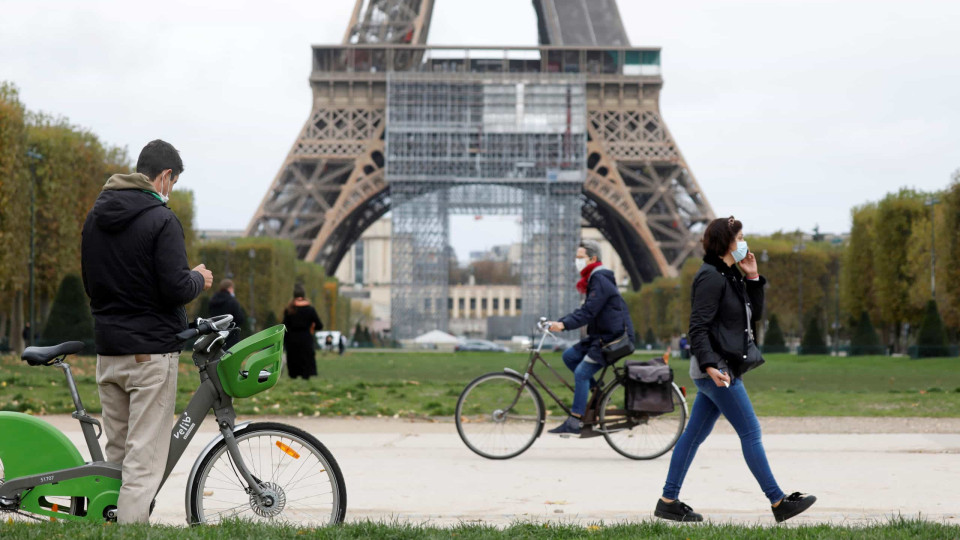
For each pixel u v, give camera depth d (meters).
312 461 8.02
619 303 13.85
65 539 6.97
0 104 53.91
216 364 7.91
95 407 19.55
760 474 9.19
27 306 72.12
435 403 21.39
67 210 62.59
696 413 9.62
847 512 9.76
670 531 8.12
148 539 7.02
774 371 46.47
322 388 25.50
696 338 9.26
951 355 69.94
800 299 105.06
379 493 10.97
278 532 7.49
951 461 13.27
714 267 9.38
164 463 7.80
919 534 7.82
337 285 148.25
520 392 13.95
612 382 13.88
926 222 80.69
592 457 14.03
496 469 12.78
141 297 7.73
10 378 27.36
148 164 7.95
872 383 35.22
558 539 7.81
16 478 7.70
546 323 13.98
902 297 85.12
